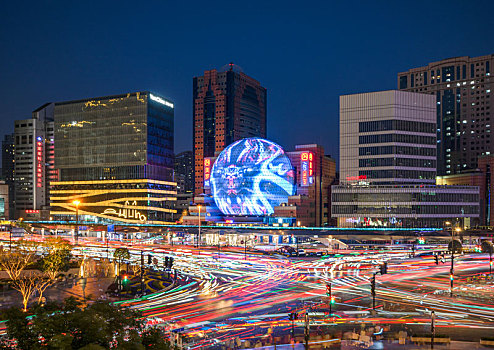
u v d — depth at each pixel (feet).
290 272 269.23
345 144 605.31
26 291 197.88
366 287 216.95
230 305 177.17
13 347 75.72
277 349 121.60
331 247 426.51
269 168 648.38
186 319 154.61
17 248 226.38
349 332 136.67
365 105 597.11
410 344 126.31
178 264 306.35
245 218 649.61
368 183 587.68
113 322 83.15
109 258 326.85
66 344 68.33
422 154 590.14
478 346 123.75
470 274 258.78
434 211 554.46
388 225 557.33
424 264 303.68
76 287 217.56
